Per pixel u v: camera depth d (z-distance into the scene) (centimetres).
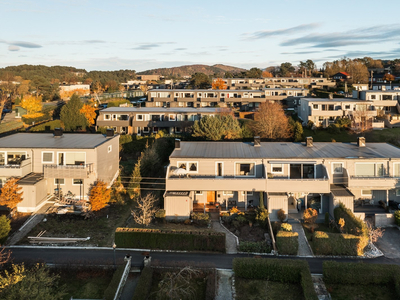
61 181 3722
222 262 2723
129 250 2905
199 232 2936
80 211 3506
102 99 9894
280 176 3538
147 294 2311
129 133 6462
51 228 3197
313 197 3566
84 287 2425
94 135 4434
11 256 2744
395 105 6888
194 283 2475
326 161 3497
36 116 6912
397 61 16662
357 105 6438
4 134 5741
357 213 3250
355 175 3522
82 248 2900
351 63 13062
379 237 3080
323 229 3173
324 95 9381
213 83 11231
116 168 4441
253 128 5716
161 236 2922
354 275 2405
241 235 3114
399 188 3541
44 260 2686
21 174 3550
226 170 3544
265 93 9169
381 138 5659
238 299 2311
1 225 2881
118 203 3694
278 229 3109
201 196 3662
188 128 5953
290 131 5472
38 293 2011
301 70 15650
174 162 3575
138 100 10725
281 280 2472
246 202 3472
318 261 2706
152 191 4062
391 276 2389
